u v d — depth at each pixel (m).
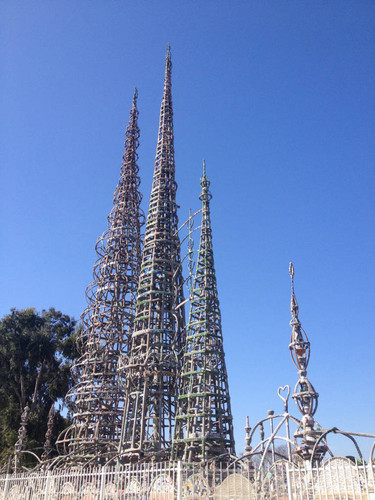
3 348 96.19
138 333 62.97
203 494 30.36
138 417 59.75
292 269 34.66
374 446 24.16
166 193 73.81
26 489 42.94
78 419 73.50
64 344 98.94
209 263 57.78
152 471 32.09
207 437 48.38
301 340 32.59
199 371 51.62
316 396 31.38
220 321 55.47
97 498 34.59
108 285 81.31
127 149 92.81
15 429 89.31
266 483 28.05
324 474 24.95
